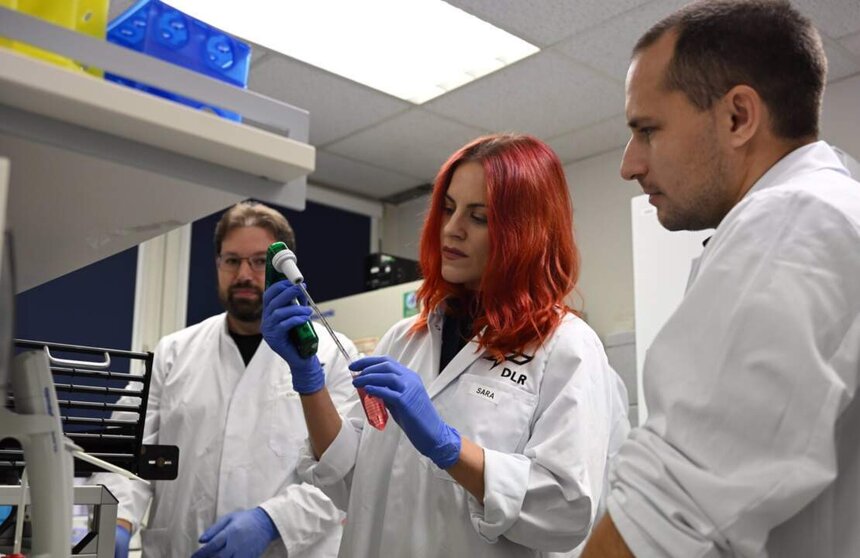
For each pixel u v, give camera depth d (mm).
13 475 890
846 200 720
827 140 2924
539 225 1231
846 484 704
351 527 1243
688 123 825
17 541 776
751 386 662
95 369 980
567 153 3678
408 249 4340
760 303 678
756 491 635
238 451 1770
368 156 3807
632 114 870
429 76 3010
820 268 679
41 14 611
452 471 1065
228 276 1917
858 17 2498
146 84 572
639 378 2213
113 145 563
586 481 1071
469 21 2635
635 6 2455
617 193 3586
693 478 663
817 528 701
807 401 641
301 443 1787
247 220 1921
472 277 1263
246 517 1521
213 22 2643
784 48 807
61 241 836
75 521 1017
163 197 672
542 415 1143
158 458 1010
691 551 648
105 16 654
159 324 3498
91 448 972
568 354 1176
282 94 3150
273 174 634
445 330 1355
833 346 659
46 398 617
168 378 1911
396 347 1406
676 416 698
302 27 2682
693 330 718
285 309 1112
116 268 3416
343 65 2932
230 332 1979
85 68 584
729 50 806
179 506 1744
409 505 1183
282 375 1865
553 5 2475
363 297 3463
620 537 692
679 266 2162
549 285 1248
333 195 4270
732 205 831
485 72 2938
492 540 1076
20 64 489
